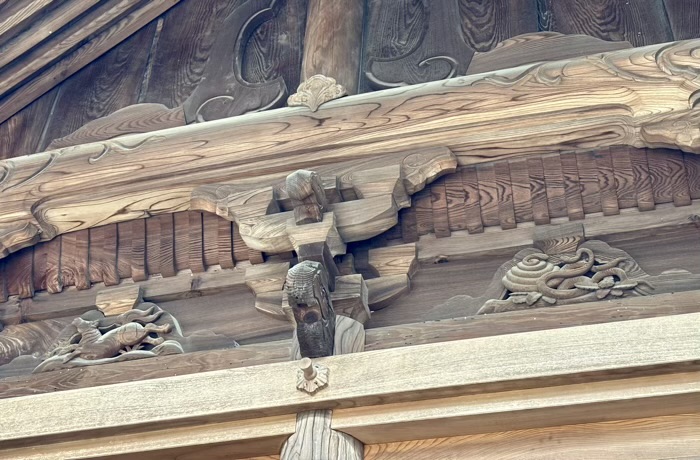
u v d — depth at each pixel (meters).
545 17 4.16
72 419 3.12
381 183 3.48
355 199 3.53
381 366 2.99
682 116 3.36
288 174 3.64
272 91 4.13
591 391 2.86
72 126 4.34
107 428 3.08
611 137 3.47
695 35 3.86
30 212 3.79
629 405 2.85
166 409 3.06
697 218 3.32
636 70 3.48
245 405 3.01
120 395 3.15
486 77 3.66
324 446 2.92
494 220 3.48
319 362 3.05
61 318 3.75
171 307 3.65
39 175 3.88
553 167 3.52
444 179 3.60
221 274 3.65
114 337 3.51
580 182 3.47
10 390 3.43
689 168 3.39
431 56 4.09
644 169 3.44
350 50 4.08
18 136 4.36
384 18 4.38
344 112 3.70
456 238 3.51
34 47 4.47
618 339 2.86
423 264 3.50
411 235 3.54
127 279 3.74
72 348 3.52
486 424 2.96
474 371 2.90
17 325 3.76
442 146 3.55
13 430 3.13
